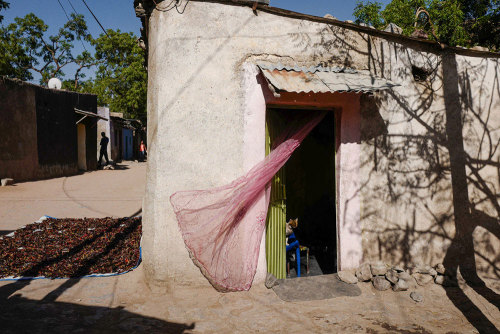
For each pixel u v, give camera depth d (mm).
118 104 32250
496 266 5602
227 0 4598
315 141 6703
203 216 4574
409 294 4656
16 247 5859
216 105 4613
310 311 4121
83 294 4320
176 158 4539
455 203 5500
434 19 12461
